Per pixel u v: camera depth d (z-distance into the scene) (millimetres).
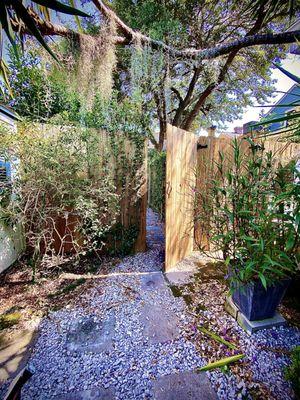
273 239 1435
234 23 4016
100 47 2074
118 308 1823
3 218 2236
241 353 1323
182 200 2594
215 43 4297
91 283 2242
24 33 1511
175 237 2549
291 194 1303
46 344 1461
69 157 2377
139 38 2268
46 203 2354
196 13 3885
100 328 1599
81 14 1021
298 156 1849
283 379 1157
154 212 5301
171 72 3602
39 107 2918
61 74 2322
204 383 1160
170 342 1446
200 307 1801
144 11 3365
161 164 4246
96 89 2352
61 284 2232
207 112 7500
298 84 1452
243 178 1609
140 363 1295
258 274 1373
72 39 1922
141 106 3072
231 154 2607
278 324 1531
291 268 1446
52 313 1776
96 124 2736
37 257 2439
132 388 1148
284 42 2219
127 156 2834
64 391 1139
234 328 1543
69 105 3055
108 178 2656
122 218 2924
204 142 2770
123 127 2801
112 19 1999
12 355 1373
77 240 2611
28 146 2158
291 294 1867
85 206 2459
